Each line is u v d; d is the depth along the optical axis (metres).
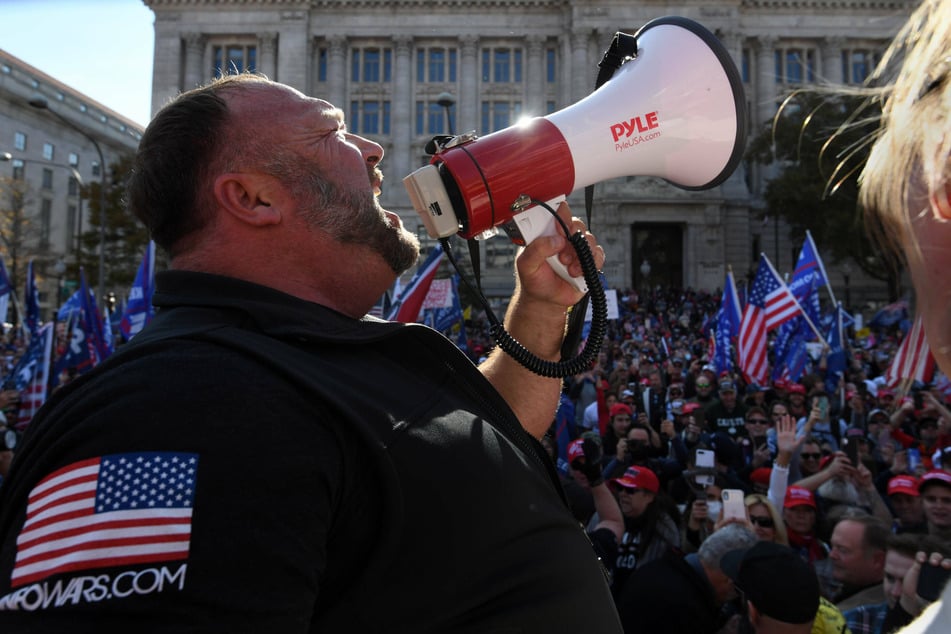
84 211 64.19
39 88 58.12
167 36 48.66
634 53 1.92
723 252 46.94
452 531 1.20
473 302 30.56
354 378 1.29
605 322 1.71
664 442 9.55
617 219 46.66
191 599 0.92
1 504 1.13
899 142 0.74
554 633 1.27
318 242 1.47
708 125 1.83
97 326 12.18
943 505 4.69
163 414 1.04
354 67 50.16
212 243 1.45
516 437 1.58
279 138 1.44
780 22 47.44
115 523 0.96
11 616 0.94
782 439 5.76
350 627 1.13
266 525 1.00
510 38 49.25
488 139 1.77
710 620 3.38
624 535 5.09
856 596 3.84
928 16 0.74
